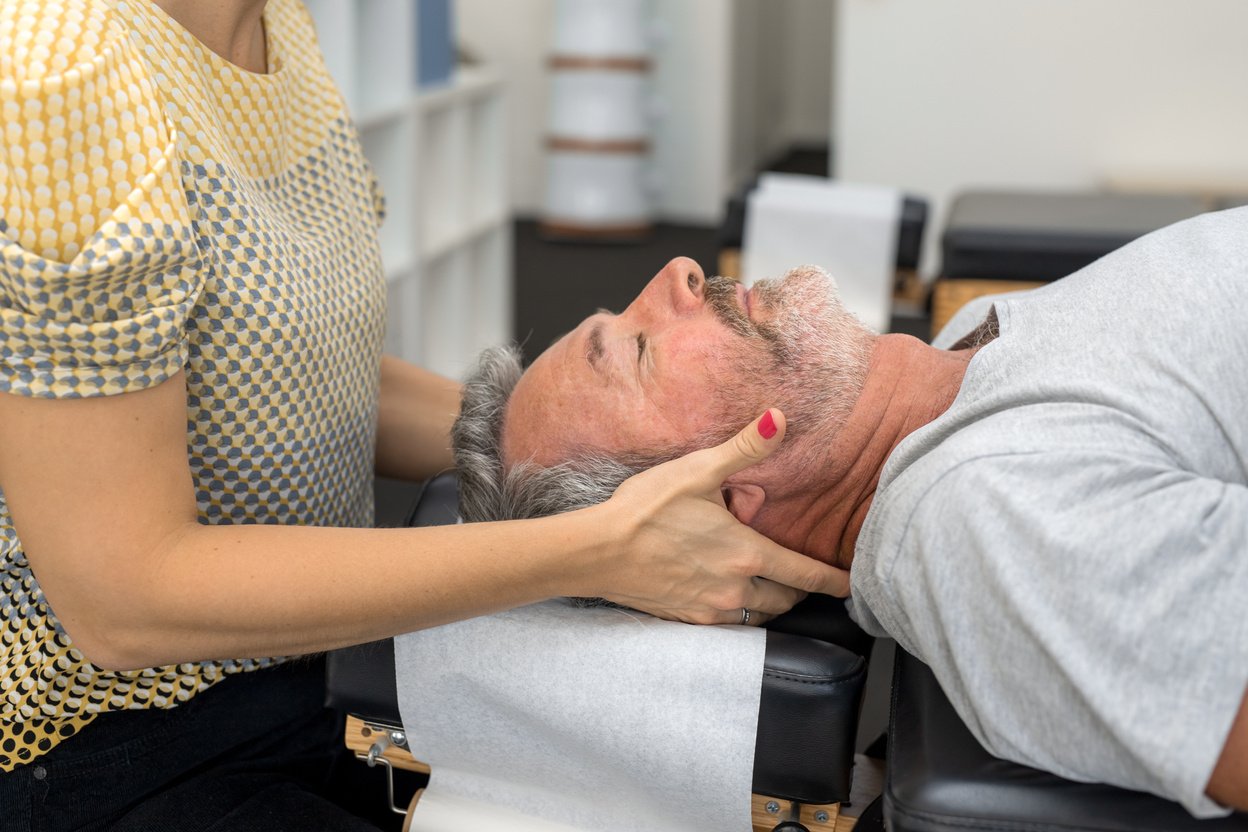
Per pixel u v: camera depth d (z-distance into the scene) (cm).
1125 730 81
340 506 126
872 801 120
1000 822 87
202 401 109
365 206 138
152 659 100
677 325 113
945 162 473
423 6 368
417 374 152
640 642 105
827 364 111
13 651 110
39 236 91
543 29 671
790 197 317
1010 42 454
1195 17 436
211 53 114
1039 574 85
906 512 93
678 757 103
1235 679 80
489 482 117
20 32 91
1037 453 88
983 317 130
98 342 91
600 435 112
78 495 94
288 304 112
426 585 98
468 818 114
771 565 107
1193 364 93
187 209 100
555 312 484
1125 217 300
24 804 113
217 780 120
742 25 695
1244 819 85
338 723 136
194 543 97
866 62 469
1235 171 447
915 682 102
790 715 101
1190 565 82
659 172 680
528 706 106
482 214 427
